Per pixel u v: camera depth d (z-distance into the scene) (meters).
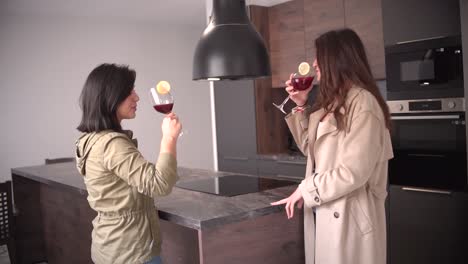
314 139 1.85
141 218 1.70
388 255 3.23
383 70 3.66
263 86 4.59
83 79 5.52
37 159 5.18
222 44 2.16
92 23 5.59
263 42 2.28
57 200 3.49
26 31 5.07
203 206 1.89
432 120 3.00
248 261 1.84
